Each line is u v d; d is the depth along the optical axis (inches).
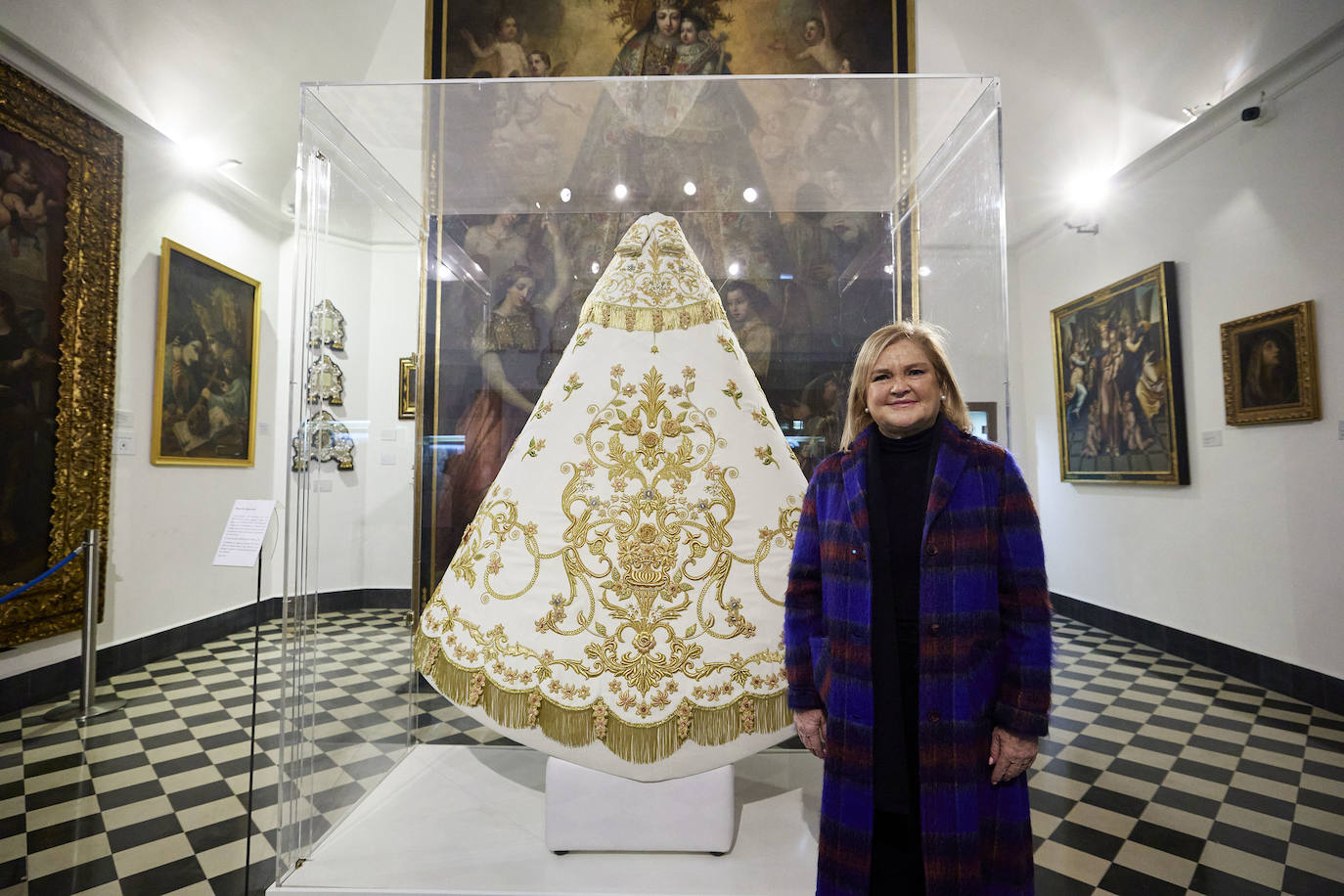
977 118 90.4
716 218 108.7
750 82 89.0
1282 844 95.7
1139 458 215.5
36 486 158.2
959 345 94.7
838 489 59.2
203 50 160.2
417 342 110.5
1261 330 171.5
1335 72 152.5
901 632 54.7
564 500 79.3
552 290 111.7
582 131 99.5
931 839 50.3
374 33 138.9
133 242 187.8
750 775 98.3
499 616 77.6
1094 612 240.7
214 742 129.0
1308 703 158.4
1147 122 185.0
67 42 155.5
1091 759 125.9
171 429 199.3
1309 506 161.3
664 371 82.4
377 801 93.0
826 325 107.7
